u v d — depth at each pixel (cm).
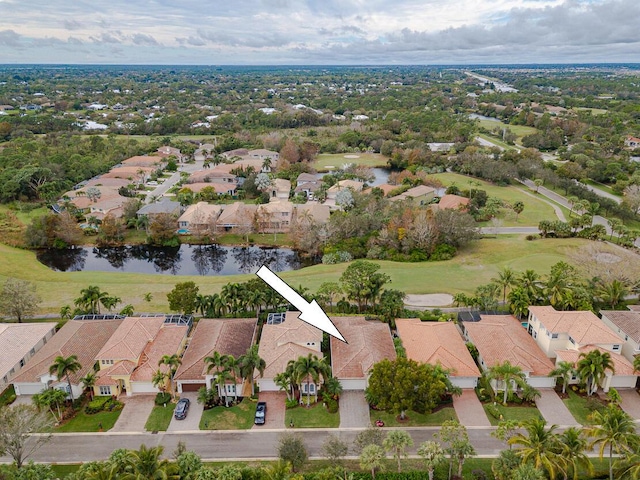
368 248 10006
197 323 6838
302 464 4406
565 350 5834
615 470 4234
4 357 5884
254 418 5162
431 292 7938
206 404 5356
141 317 6569
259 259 10569
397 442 4112
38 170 13538
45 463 4541
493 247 9956
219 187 14112
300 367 5088
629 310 6712
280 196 14062
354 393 5538
